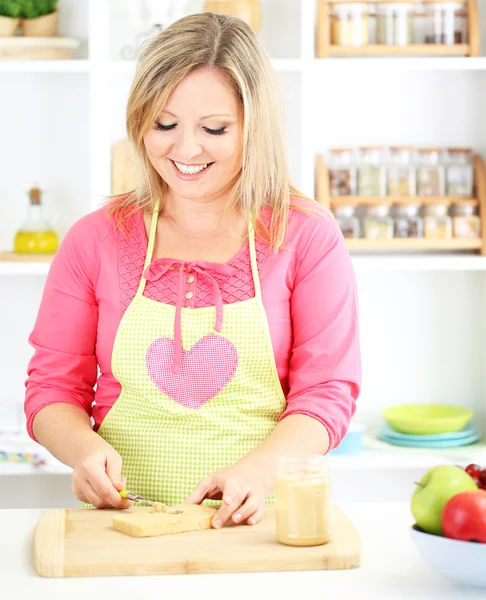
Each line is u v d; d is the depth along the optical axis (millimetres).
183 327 1660
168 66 1573
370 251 3125
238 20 1658
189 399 1657
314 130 3119
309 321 1661
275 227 1688
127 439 1676
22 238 2895
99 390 1742
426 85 3113
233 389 1654
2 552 1331
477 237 2979
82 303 1729
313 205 1742
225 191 1696
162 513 1388
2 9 2893
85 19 3061
